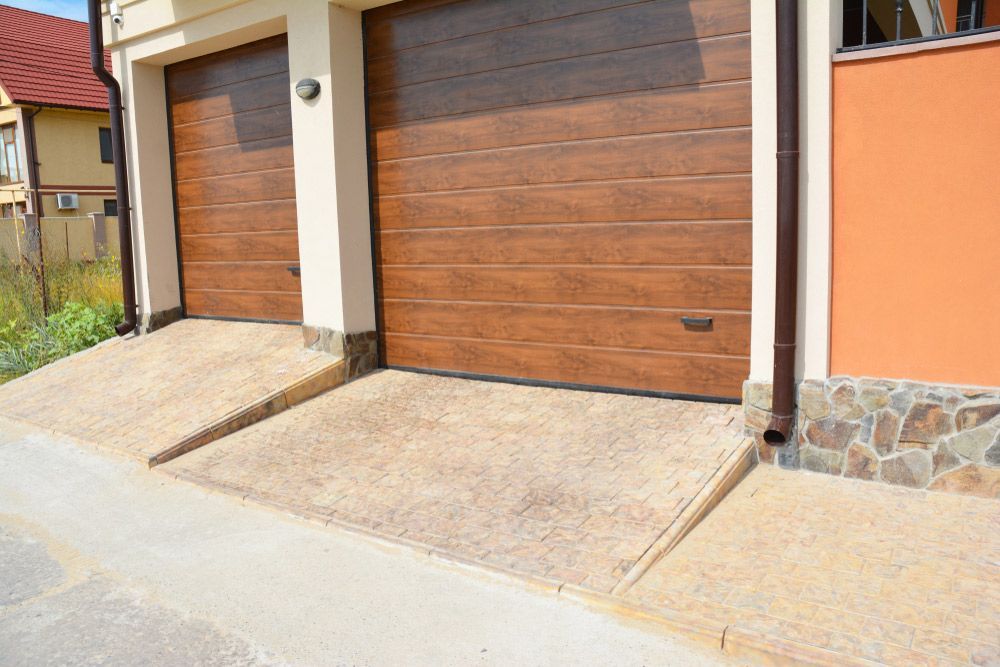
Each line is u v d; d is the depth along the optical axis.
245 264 8.43
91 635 3.30
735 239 5.07
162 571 3.90
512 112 5.95
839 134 4.32
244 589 3.66
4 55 21.27
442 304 6.61
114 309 9.96
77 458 5.84
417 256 6.71
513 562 3.67
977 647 2.78
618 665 2.89
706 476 4.29
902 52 4.11
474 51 6.10
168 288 9.09
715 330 5.22
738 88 4.95
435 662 2.98
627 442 4.86
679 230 5.27
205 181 8.67
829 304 4.41
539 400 5.79
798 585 3.28
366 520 4.29
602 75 5.47
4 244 11.16
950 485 4.12
